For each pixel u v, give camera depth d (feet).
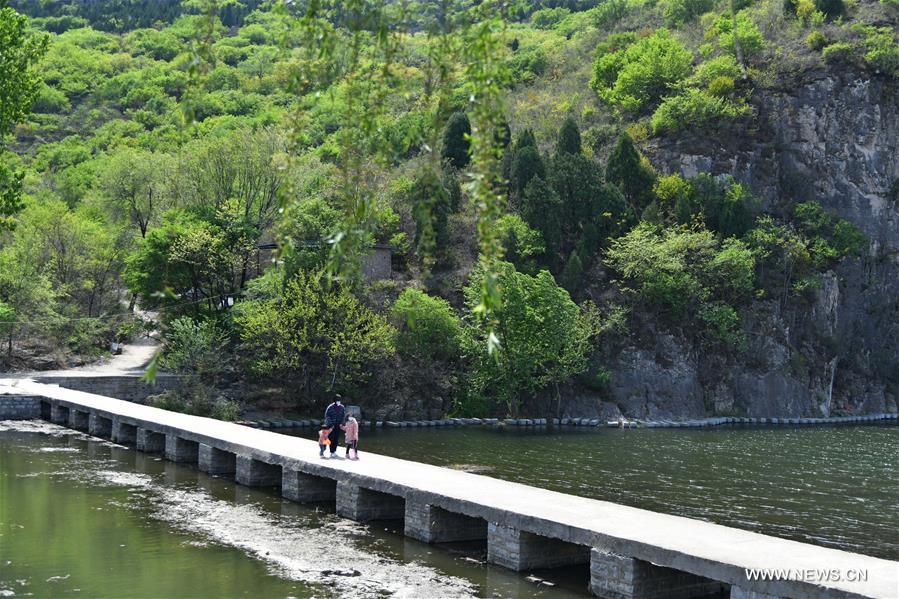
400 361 203.00
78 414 157.17
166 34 652.07
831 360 259.39
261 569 66.90
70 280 248.52
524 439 170.09
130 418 135.03
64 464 117.60
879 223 295.28
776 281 259.80
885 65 307.58
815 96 303.27
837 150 298.97
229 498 95.76
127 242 260.21
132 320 243.60
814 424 228.02
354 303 191.72
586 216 258.37
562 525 64.59
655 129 303.27
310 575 65.51
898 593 47.78
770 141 301.02
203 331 193.06
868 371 273.54
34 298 220.84
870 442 177.58
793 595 50.55
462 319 216.74
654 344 233.14
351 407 190.80
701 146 292.81
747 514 98.17
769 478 125.80
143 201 266.16
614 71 355.97
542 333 202.59
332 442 97.76
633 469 131.95
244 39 619.26
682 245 243.19
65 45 610.65
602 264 249.55
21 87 126.62
